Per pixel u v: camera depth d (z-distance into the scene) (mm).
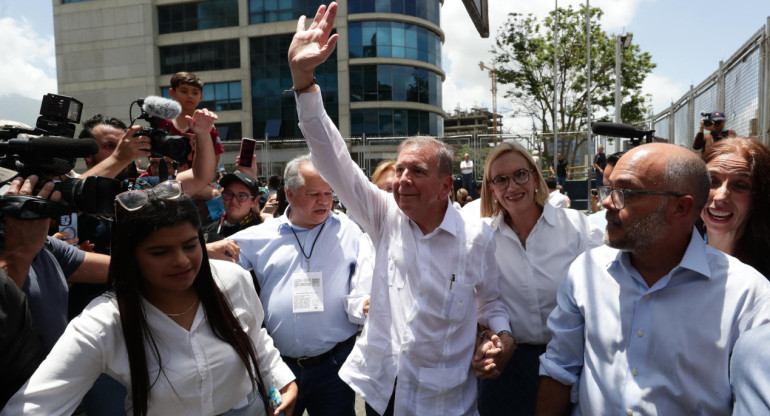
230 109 33781
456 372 1965
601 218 2652
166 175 2336
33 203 1414
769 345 891
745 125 5961
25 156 1533
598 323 1601
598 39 24156
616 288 1583
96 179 1485
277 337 2518
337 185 2023
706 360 1406
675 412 1436
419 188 1896
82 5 34844
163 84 34625
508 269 2445
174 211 1377
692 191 1438
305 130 1904
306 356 2477
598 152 12844
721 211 1985
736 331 1391
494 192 2398
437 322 1956
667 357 1446
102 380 1489
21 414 1253
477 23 3721
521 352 2443
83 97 35281
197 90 3551
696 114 8656
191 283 1439
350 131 32938
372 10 32562
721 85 6988
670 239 1477
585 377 1648
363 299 2418
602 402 1566
